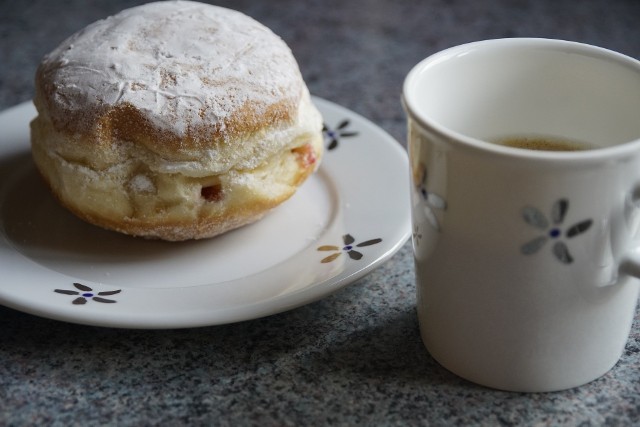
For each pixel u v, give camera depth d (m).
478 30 0.69
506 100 0.41
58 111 0.44
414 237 0.39
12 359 0.40
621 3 0.72
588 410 0.38
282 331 0.42
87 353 0.41
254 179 0.45
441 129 0.35
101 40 0.46
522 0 0.73
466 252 0.36
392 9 0.72
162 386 0.39
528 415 0.38
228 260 0.45
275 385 0.39
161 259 0.45
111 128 0.43
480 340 0.38
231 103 0.43
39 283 0.42
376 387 0.39
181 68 0.44
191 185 0.44
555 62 0.40
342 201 0.48
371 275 0.45
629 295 0.37
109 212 0.44
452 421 0.38
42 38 0.67
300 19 0.70
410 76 0.38
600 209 0.35
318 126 0.47
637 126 0.39
